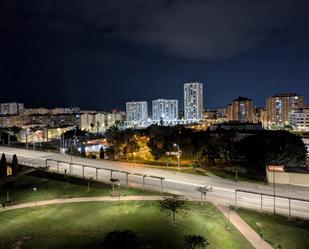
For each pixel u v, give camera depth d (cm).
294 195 6069
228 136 10850
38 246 4266
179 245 4138
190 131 11825
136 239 4191
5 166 8225
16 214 5453
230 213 5141
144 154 11719
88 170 8650
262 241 4184
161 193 6259
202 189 5847
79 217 5212
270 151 8212
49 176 8006
